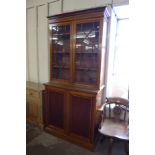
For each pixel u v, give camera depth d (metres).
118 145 2.16
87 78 2.22
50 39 2.40
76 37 2.14
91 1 2.26
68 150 2.04
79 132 2.16
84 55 2.22
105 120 2.10
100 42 1.94
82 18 2.00
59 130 2.36
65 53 2.41
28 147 2.09
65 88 2.17
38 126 2.65
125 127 1.92
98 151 2.02
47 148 2.07
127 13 2.33
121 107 2.12
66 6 2.50
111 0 2.11
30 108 2.73
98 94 1.98
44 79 2.97
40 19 2.83
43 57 2.90
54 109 2.38
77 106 2.11
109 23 2.15
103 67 2.17
